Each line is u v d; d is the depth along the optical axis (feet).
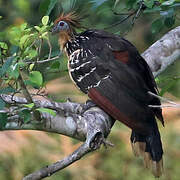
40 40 30.04
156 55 36.22
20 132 44.83
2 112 28.04
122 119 31.53
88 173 45.75
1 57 28.50
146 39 57.11
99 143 29.14
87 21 44.14
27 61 29.58
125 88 32.30
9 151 43.98
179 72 51.60
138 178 46.44
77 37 35.99
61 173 45.19
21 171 44.11
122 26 51.80
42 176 28.60
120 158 46.62
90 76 33.65
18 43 28.71
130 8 37.40
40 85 28.73
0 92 27.86
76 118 30.91
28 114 28.09
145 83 32.91
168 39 36.86
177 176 46.19
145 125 31.60
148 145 32.35
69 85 45.75
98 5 35.53
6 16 42.19
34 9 41.34
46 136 45.09
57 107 30.71
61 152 44.83
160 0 36.27
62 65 38.99
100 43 34.58
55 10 36.88
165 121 46.93
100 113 31.76
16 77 26.96
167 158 46.60
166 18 36.73
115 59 33.47
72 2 36.83
